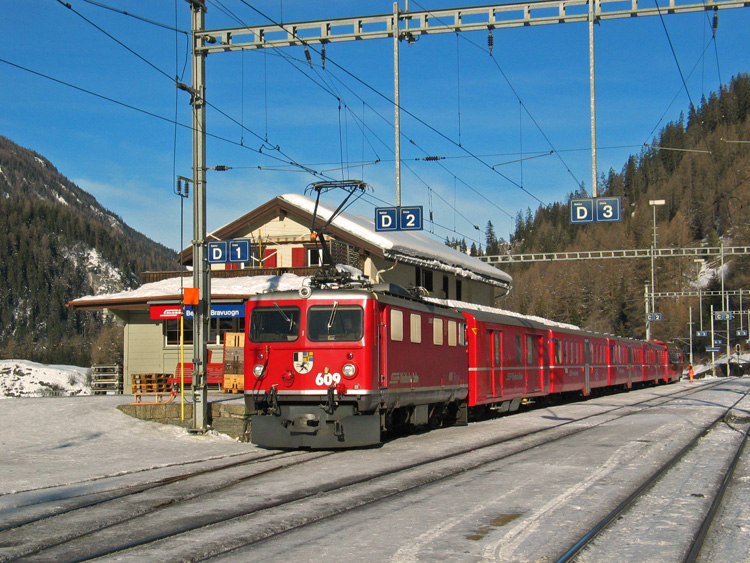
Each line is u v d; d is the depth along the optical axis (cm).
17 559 688
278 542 738
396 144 1817
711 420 2073
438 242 4644
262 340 1505
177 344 2789
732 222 11388
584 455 1341
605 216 1689
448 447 1484
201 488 1034
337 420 1442
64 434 1573
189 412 1755
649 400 3219
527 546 706
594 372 3528
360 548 704
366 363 1458
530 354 2662
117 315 2833
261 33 1672
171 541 743
